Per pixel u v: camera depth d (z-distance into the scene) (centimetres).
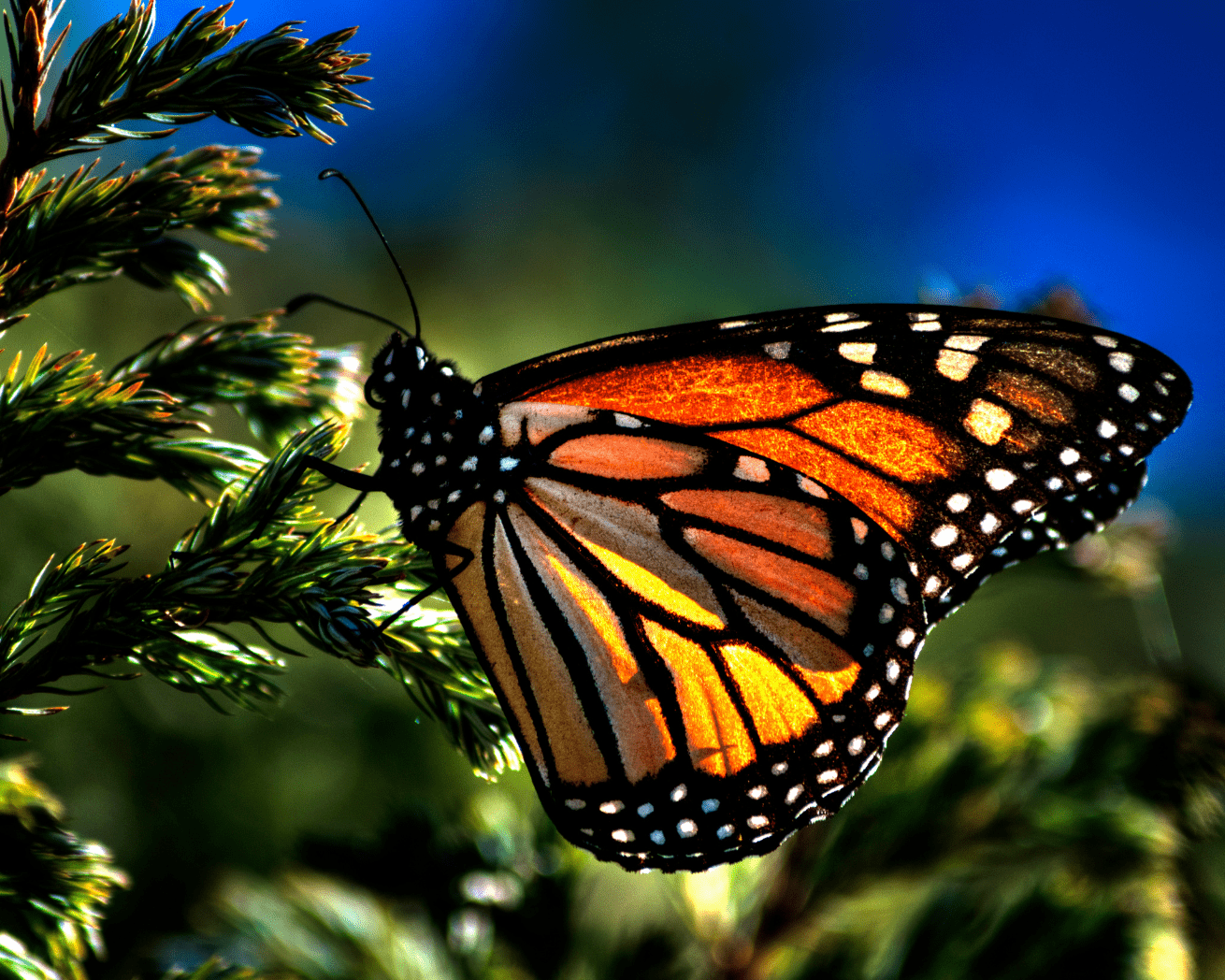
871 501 67
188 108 64
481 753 65
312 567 64
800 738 67
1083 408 66
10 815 65
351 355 66
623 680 67
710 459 67
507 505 66
